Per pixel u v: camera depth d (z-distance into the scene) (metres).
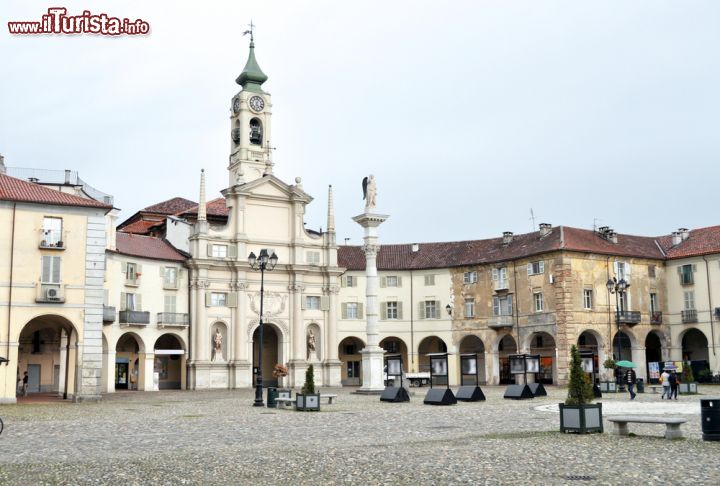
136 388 64.25
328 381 71.25
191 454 17.53
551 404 36.41
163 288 65.00
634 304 66.69
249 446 19.34
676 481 13.02
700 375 63.25
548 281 64.69
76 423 27.28
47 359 56.22
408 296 75.62
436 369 42.31
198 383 65.06
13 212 41.16
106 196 59.75
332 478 13.91
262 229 70.44
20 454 17.95
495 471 14.27
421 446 18.53
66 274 41.97
